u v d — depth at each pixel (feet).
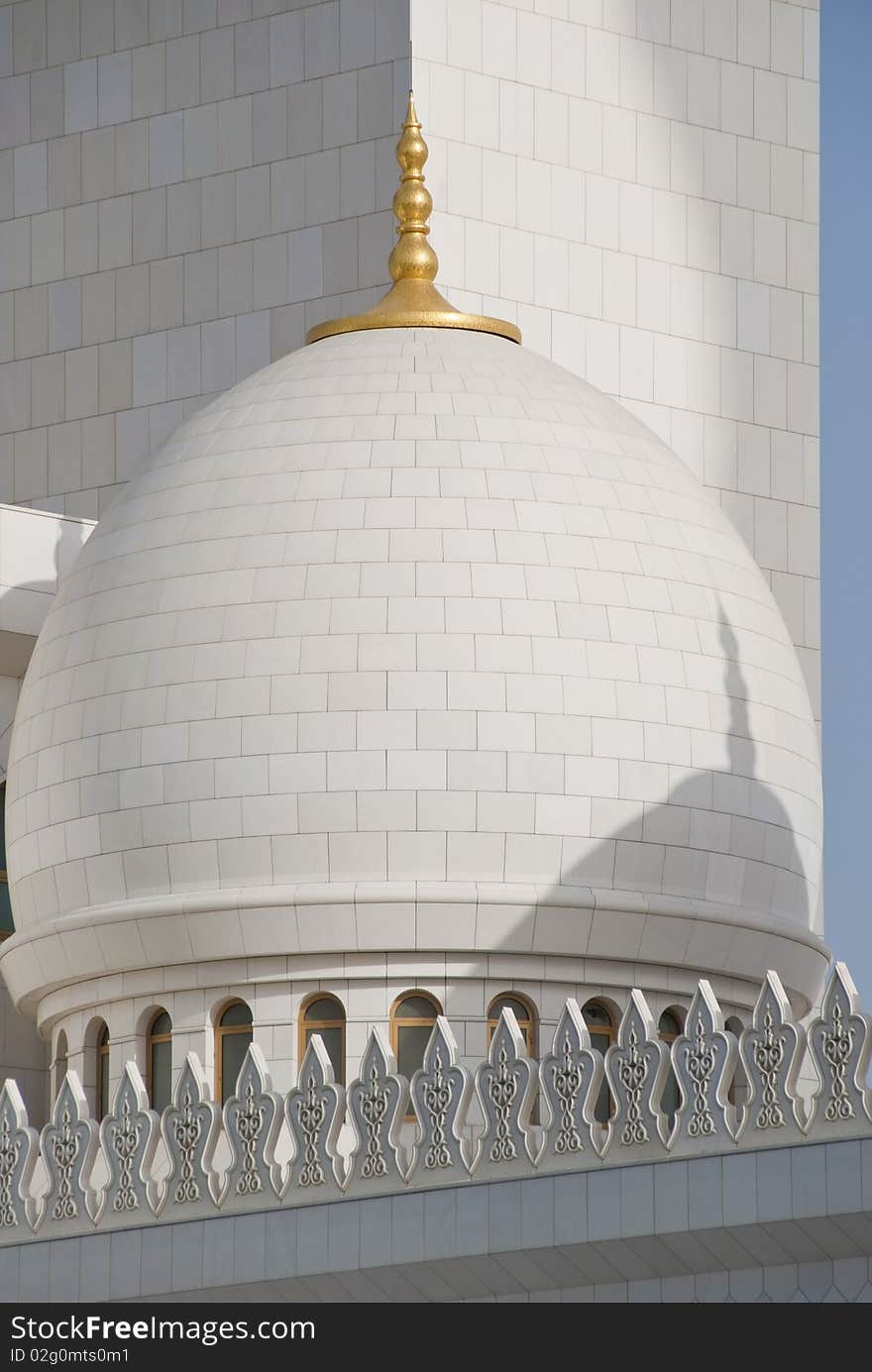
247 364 562.25
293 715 434.71
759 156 588.91
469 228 547.08
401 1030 434.71
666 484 462.60
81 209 587.68
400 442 451.94
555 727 435.12
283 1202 392.68
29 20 599.16
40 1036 504.84
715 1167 356.79
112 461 577.84
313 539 442.91
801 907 458.50
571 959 437.58
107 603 453.17
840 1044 349.61
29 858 458.91
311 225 556.10
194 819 437.58
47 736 455.22
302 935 432.25
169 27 580.71
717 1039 360.07
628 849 436.76
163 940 439.22
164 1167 414.00
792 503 585.22
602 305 563.07
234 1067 440.04
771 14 594.65
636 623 443.32
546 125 558.97
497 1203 374.43
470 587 437.99
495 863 432.25
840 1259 348.18
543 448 455.22
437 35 548.31
